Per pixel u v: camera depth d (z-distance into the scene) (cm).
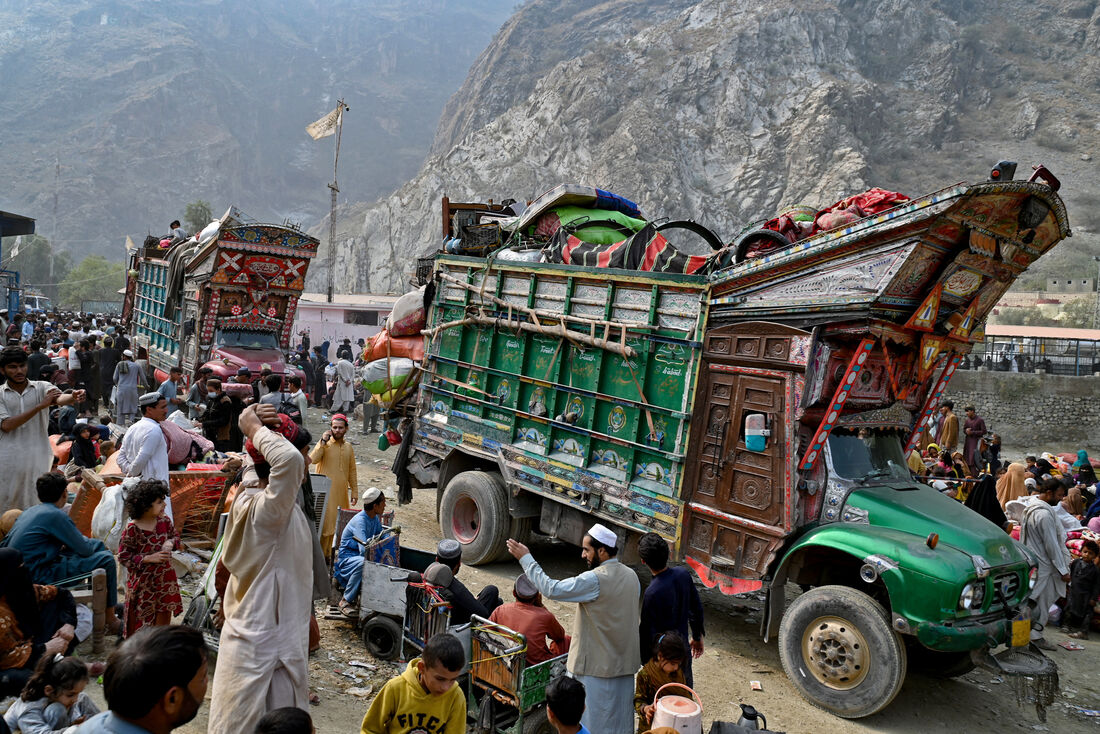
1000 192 618
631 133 13288
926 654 774
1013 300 7138
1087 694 764
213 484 830
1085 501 1373
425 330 1059
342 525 779
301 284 1605
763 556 714
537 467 904
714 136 13775
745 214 12606
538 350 922
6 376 702
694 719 440
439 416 1043
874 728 639
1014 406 3362
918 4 16500
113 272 9788
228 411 1133
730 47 14588
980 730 662
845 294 662
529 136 14688
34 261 10725
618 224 998
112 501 729
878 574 642
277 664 416
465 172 14675
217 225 1546
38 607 521
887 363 693
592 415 855
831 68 14625
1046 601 917
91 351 1664
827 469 718
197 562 757
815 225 714
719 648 779
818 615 672
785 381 702
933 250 641
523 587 580
